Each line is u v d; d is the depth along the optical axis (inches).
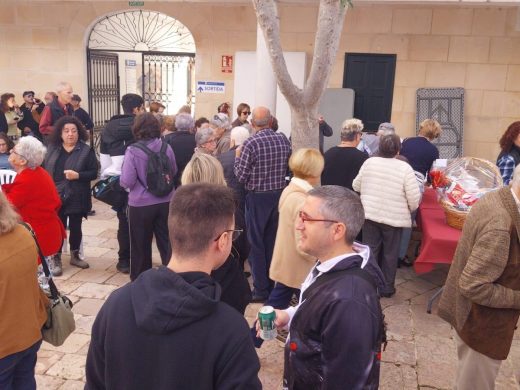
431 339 148.9
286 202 130.3
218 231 54.2
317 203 68.7
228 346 49.8
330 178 177.9
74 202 187.0
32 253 86.3
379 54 333.1
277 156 163.5
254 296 169.3
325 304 63.2
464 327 94.6
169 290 50.1
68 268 194.7
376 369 62.5
